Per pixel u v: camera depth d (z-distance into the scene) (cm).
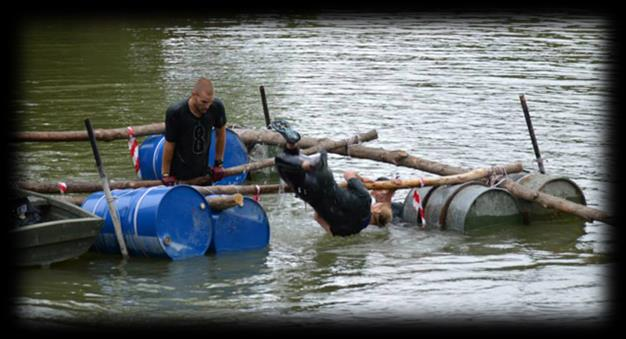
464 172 3494
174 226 2973
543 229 3312
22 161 4109
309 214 3503
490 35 7475
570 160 4084
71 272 2855
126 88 5641
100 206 3070
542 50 6775
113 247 3038
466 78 5872
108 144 4509
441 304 2570
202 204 3019
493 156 4125
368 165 4069
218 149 3472
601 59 6406
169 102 5253
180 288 2706
